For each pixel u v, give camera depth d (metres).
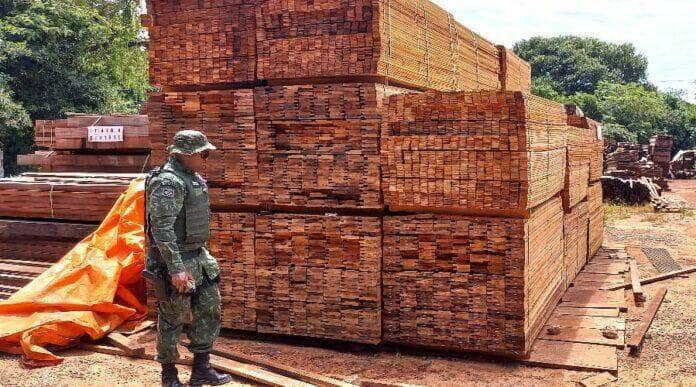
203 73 6.04
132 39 25.28
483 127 5.23
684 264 10.51
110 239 6.62
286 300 5.94
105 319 6.08
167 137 6.23
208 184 6.12
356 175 5.60
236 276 6.09
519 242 5.30
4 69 21.22
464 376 5.18
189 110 6.09
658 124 50.66
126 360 5.54
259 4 5.70
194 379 4.86
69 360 5.52
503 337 5.41
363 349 5.84
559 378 5.12
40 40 22.05
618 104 51.19
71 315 5.82
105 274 6.25
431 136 5.37
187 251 4.70
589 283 8.54
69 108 21.92
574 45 69.62
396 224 5.61
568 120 9.50
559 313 6.93
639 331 6.28
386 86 5.74
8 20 21.78
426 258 5.57
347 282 5.72
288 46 5.65
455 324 5.53
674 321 6.95
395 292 5.67
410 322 5.65
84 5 24.09
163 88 6.41
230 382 4.94
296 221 5.84
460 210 5.48
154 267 4.68
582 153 8.86
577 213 8.78
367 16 5.37
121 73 24.97
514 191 5.20
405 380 5.10
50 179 7.80
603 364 5.33
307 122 5.68
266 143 5.86
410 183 5.48
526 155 5.14
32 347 5.42
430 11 6.63
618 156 26.19
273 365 5.16
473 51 8.24
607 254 10.93
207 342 4.83
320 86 5.62
